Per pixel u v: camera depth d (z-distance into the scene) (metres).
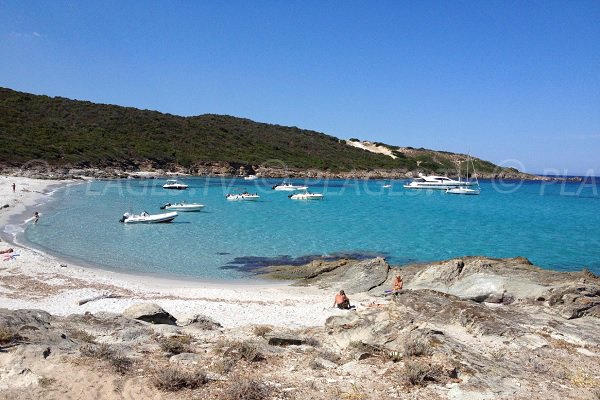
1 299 16.89
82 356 9.18
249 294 20.73
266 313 16.78
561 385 8.75
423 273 21.50
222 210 55.12
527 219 50.75
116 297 18.61
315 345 11.38
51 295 18.19
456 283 20.12
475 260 21.91
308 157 133.62
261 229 41.12
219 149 124.19
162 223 43.28
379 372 9.09
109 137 113.25
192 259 29.11
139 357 9.63
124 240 34.47
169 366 9.18
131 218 42.34
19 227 37.09
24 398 7.57
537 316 13.73
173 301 18.19
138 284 22.20
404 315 12.50
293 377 8.91
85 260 27.53
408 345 9.97
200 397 7.85
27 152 87.88
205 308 17.20
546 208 64.12
